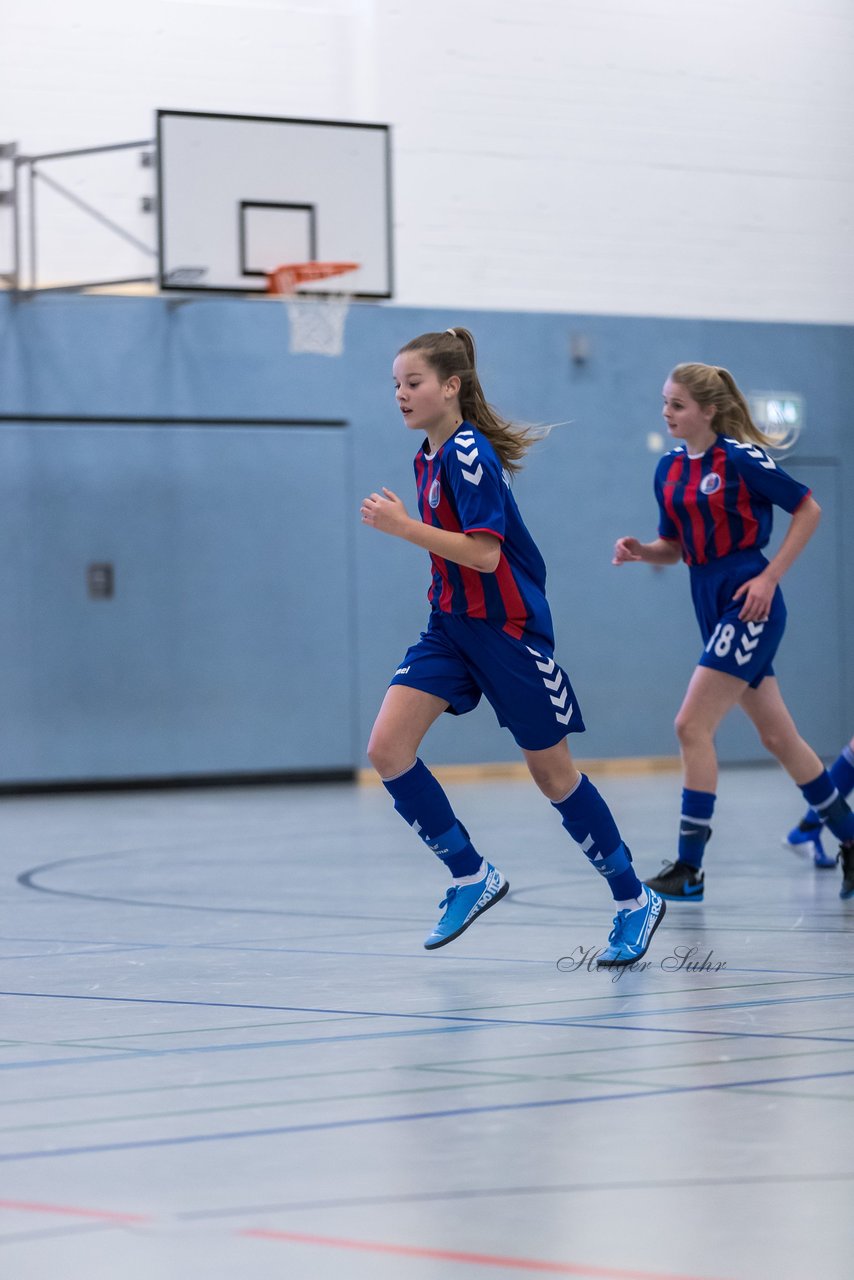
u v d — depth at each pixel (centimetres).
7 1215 405
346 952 871
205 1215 403
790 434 2842
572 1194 416
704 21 2820
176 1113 511
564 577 2706
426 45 2656
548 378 2698
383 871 1314
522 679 773
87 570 2448
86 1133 487
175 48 2494
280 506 2541
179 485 2491
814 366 2861
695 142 2820
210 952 884
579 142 2750
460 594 774
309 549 2558
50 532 2428
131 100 2472
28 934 977
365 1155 456
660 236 2803
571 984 751
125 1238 385
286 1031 646
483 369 2661
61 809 2145
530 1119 495
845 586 2884
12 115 2423
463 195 2686
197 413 2494
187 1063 587
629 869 811
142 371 2466
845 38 2909
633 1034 628
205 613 2508
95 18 2456
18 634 2417
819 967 792
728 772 2667
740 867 1275
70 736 2447
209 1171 443
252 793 2367
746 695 1103
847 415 2884
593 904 1066
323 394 2558
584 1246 374
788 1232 384
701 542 1084
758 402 2823
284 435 2539
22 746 2423
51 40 2438
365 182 2358
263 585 2536
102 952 893
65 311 2430
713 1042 609
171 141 2259
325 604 2567
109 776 2467
